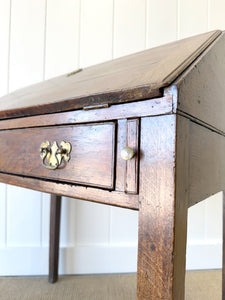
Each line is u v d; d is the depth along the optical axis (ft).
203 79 1.25
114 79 1.40
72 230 3.32
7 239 3.26
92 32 3.32
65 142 1.36
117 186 1.13
